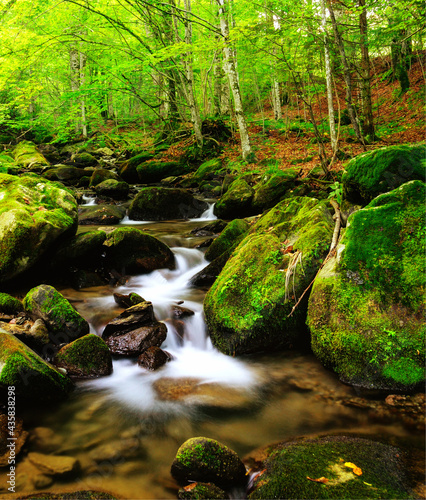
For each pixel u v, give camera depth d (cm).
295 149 1304
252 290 414
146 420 306
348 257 359
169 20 1516
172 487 240
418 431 271
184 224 903
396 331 323
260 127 1759
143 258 614
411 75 1831
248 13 1300
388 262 344
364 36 952
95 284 564
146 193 957
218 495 228
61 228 534
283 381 350
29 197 575
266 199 845
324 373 355
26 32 1168
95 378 367
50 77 2188
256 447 272
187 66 1436
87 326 423
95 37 1369
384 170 404
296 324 395
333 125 881
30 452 269
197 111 1507
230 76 1188
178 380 365
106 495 232
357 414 296
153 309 472
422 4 876
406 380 310
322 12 816
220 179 1259
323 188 770
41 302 416
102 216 898
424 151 399
